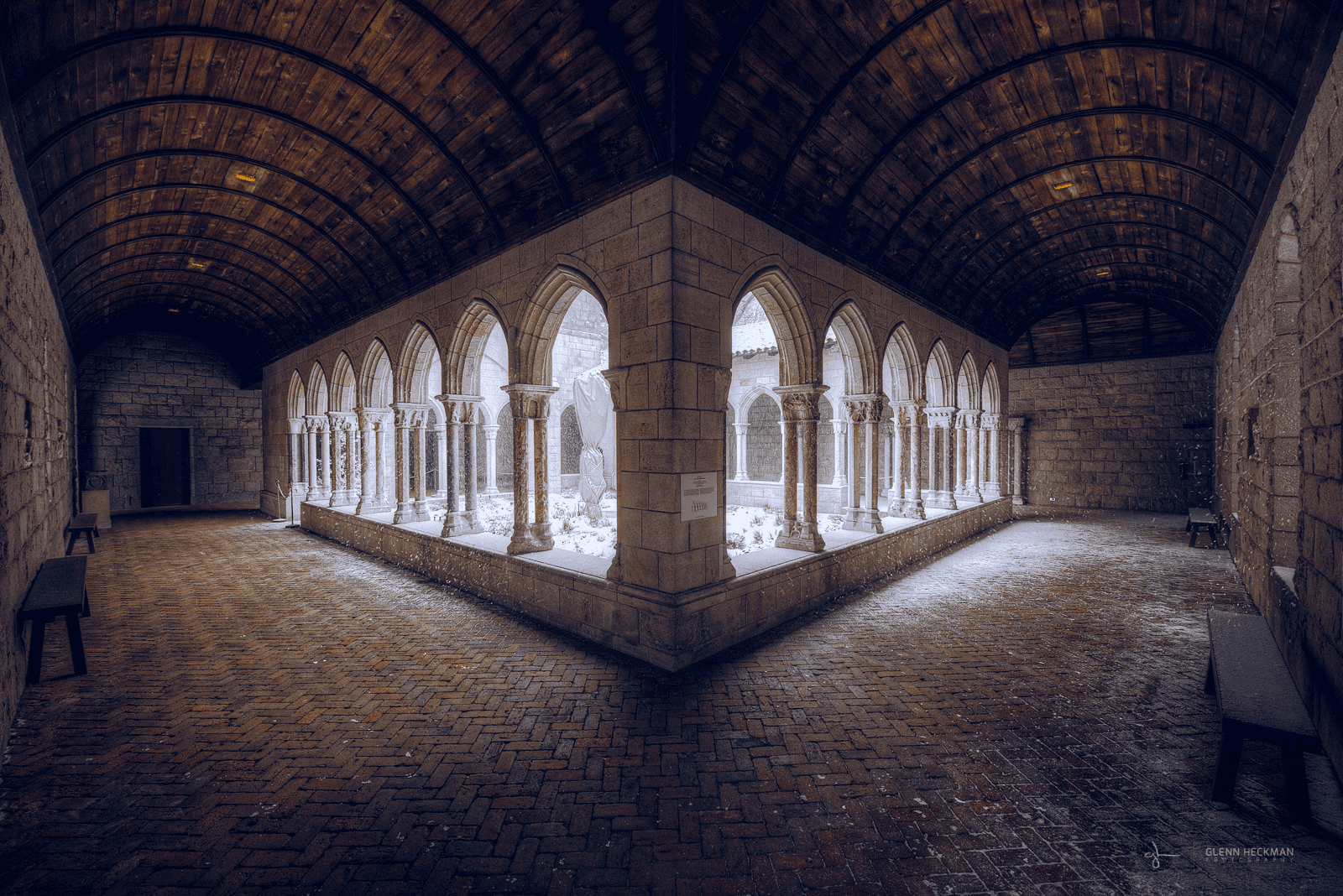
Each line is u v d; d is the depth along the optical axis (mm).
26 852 2828
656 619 5285
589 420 13633
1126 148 7520
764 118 5766
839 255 7941
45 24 4512
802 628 6352
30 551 5672
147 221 9430
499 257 7688
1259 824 3018
